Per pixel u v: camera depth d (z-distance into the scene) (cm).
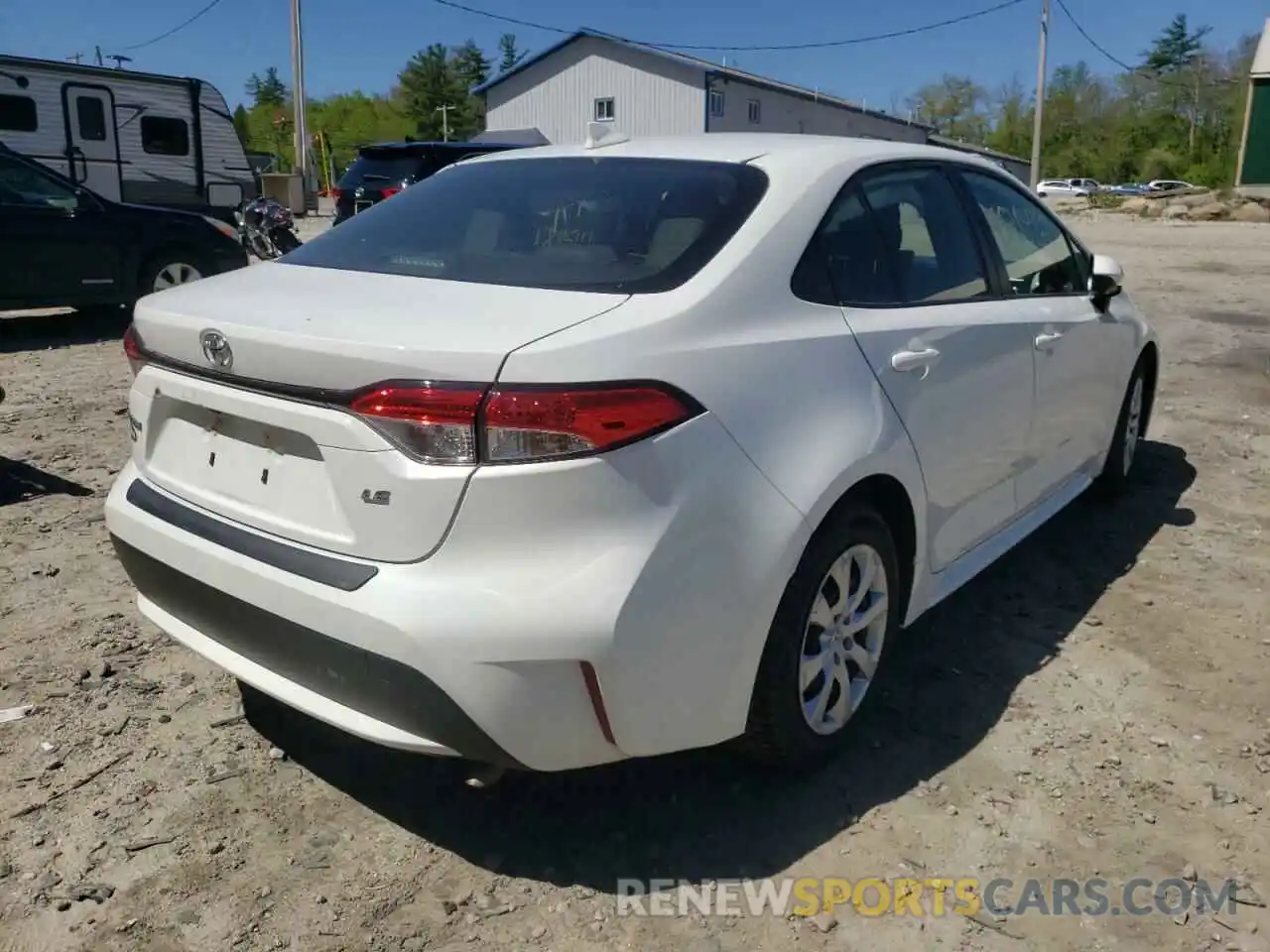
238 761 311
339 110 9500
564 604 227
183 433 284
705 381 249
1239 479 568
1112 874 267
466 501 225
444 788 299
